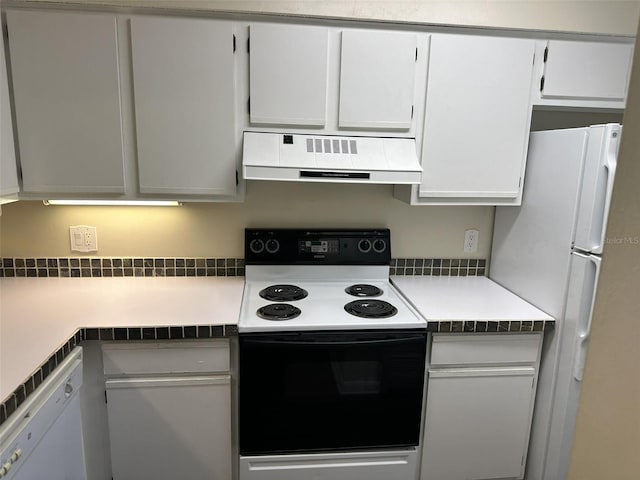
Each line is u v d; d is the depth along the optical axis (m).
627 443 0.56
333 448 1.80
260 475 1.79
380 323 1.73
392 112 1.89
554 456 1.81
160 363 1.68
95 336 1.58
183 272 2.23
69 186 1.81
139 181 1.84
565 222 1.75
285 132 1.87
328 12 2.02
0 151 1.66
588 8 2.12
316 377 1.73
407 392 1.79
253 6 1.97
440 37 1.85
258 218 2.22
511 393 1.87
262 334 1.68
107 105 1.76
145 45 1.73
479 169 1.97
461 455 1.90
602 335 0.60
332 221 2.27
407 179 1.83
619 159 0.57
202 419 1.73
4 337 1.47
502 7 2.09
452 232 2.34
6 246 2.12
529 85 1.92
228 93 1.81
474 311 1.86
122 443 1.71
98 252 2.18
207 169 1.86
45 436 1.29
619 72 1.95
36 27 1.67
